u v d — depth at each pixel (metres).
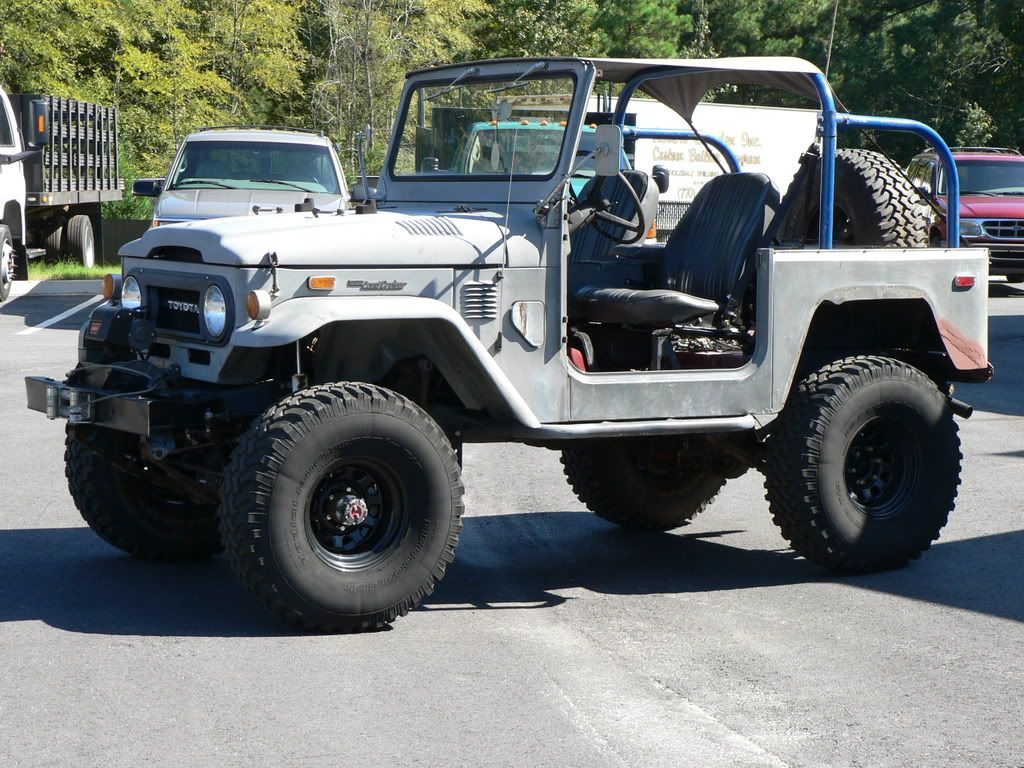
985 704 4.34
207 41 40.22
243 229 5.12
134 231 26.67
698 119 23.53
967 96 48.25
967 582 5.96
